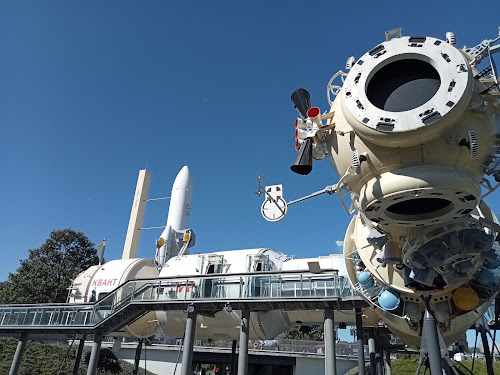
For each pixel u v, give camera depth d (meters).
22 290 42.84
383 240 8.78
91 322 20.95
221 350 36.53
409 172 7.01
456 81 6.76
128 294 20.92
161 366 37.50
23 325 22.48
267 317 21.05
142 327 25.19
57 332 22.02
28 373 30.78
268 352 34.97
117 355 38.78
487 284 8.84
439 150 6.97
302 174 8.98
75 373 23.42
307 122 9.16
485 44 7.56
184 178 46.44
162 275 23.39
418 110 6.79
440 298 8.90
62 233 51.22
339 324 21.97
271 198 12.06
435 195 7.05
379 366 20.16
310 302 16.80
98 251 34.50
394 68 7.52
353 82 7.57
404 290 9.16
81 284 25.53
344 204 9.23
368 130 7.14
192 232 35.97
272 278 18.06
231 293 18.58
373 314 18.58
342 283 16.62
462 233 7.99
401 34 7.91
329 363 15.72
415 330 9.91
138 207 50.56
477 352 34.75
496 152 7.46
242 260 21.84
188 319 18.12
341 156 8.16
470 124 7.04
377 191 7.29
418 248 8.21
